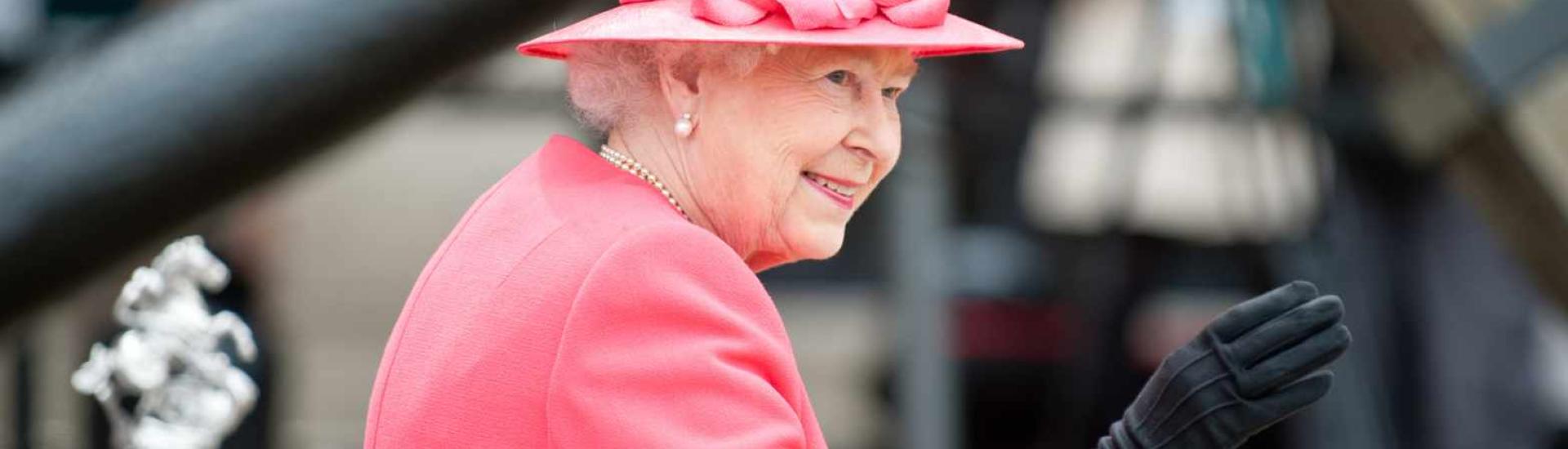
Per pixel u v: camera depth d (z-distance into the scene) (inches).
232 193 244.8
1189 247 450.3
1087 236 457.1
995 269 470.0
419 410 175.5
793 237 181.9
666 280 167.5
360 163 564.7
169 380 272.8
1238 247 446.9
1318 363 177.9
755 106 177.5
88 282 242.7
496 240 179.3
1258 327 179.2
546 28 257.9
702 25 173.9
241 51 237.3
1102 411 453.7
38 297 240.2
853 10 173.9
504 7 247.9
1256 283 445.7
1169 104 447.2
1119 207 451.8
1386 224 426.0
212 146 237.6
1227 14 439.2
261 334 401.7
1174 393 180.1
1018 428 475.5
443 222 567.5
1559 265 331.0
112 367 271.6
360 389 523.5
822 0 173.2
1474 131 326.6
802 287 545.3
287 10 238.5
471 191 571.2
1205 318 451.8
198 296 281.7
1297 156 434.3
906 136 392.8
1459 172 338.3
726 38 170.6
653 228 169.6
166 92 235.0
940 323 396.2
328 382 522.6
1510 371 428.5
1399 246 425.7
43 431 339.9
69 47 345.4
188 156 236.5
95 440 355.9
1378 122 401.4
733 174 179.0
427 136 566.6
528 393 169.0
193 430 271.1
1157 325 454.6
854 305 542.0
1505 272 426.9
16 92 238.8
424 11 242.1
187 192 239.8
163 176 236.7
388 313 555.5
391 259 561.3
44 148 233.3
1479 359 426.0
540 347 169.3
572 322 166.2
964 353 470.0
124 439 273.1
